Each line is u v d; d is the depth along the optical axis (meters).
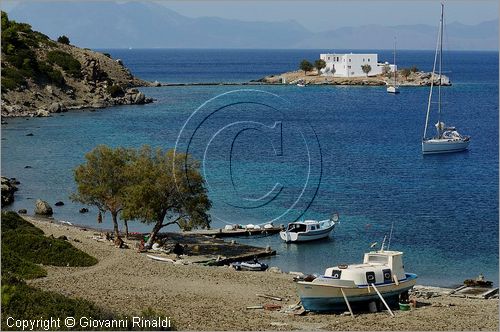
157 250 64.62
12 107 184.38
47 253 56.66
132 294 48.19
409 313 46.66
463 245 71.19
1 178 96.94
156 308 44.41
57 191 95.50
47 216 81.62
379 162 124.00
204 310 44.75
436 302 50.81
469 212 86.12
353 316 45.28
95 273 54.03
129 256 60.59
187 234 73.06
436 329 42.31
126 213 65.00
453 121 190.38
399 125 178.75
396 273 49.12
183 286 51.66
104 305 43.91
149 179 66.00
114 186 68.19
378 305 47.97
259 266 60.50
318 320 44.12
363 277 47.25
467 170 118.69
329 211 85.44
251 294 50.22
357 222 80.44
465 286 57.44
